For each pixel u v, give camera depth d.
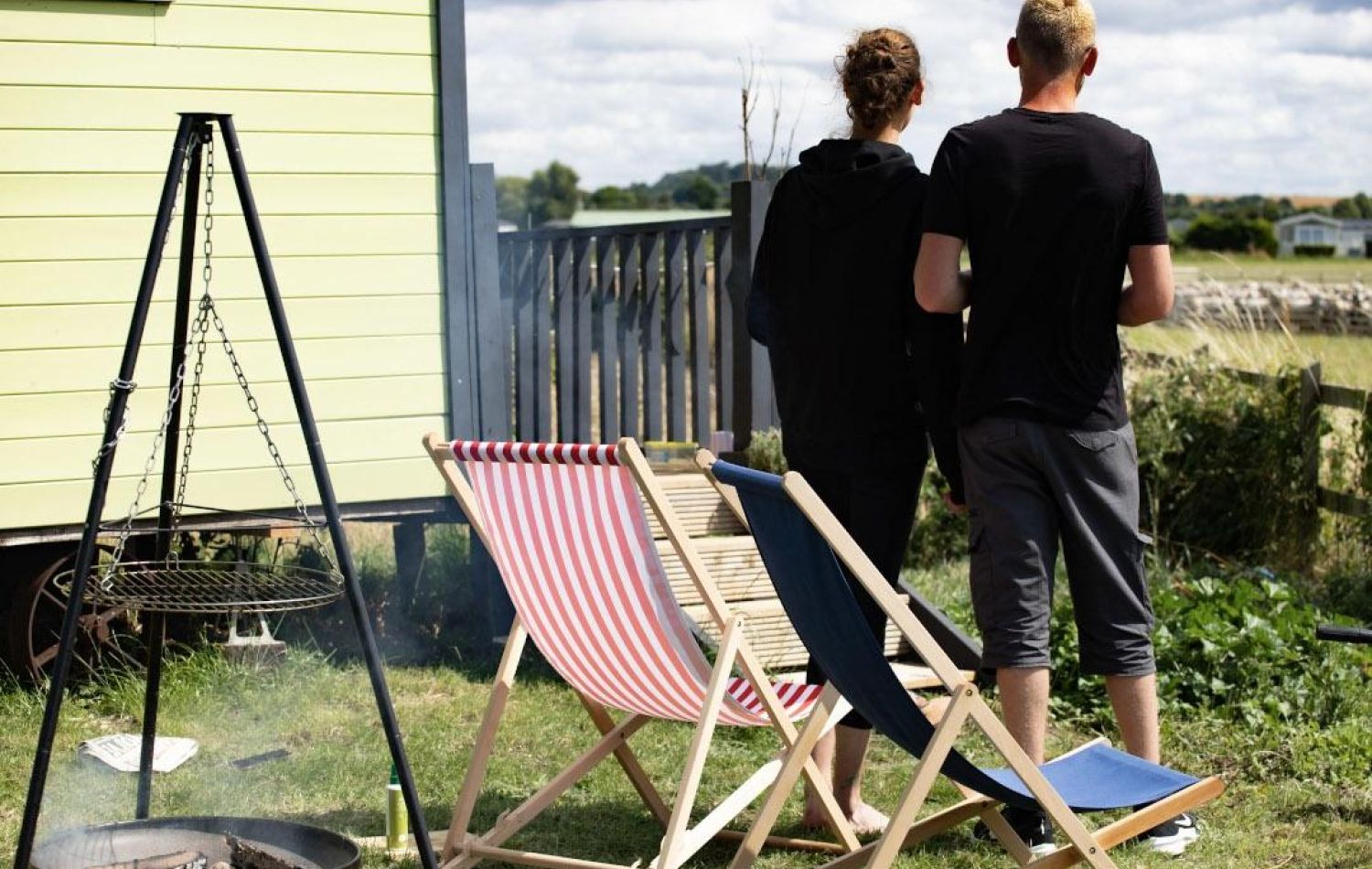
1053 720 5.77
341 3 6.29
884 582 3.41
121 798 4.79
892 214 4.09
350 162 6.34
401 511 6.52
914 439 4.26
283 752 5.23
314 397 6.35
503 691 4.27
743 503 3.64
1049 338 4.04
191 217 4.01
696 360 7.31
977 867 4.29
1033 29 4.08
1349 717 5.55
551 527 3.86
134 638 6.25
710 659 5.86
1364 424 8.36
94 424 6.03
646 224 7.38
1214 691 5.72
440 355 6.54
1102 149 3.96
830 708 3.88
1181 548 8.64
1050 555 4.13
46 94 5.90
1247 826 4.63
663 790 4.94
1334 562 8.37
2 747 5.25
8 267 5.89
